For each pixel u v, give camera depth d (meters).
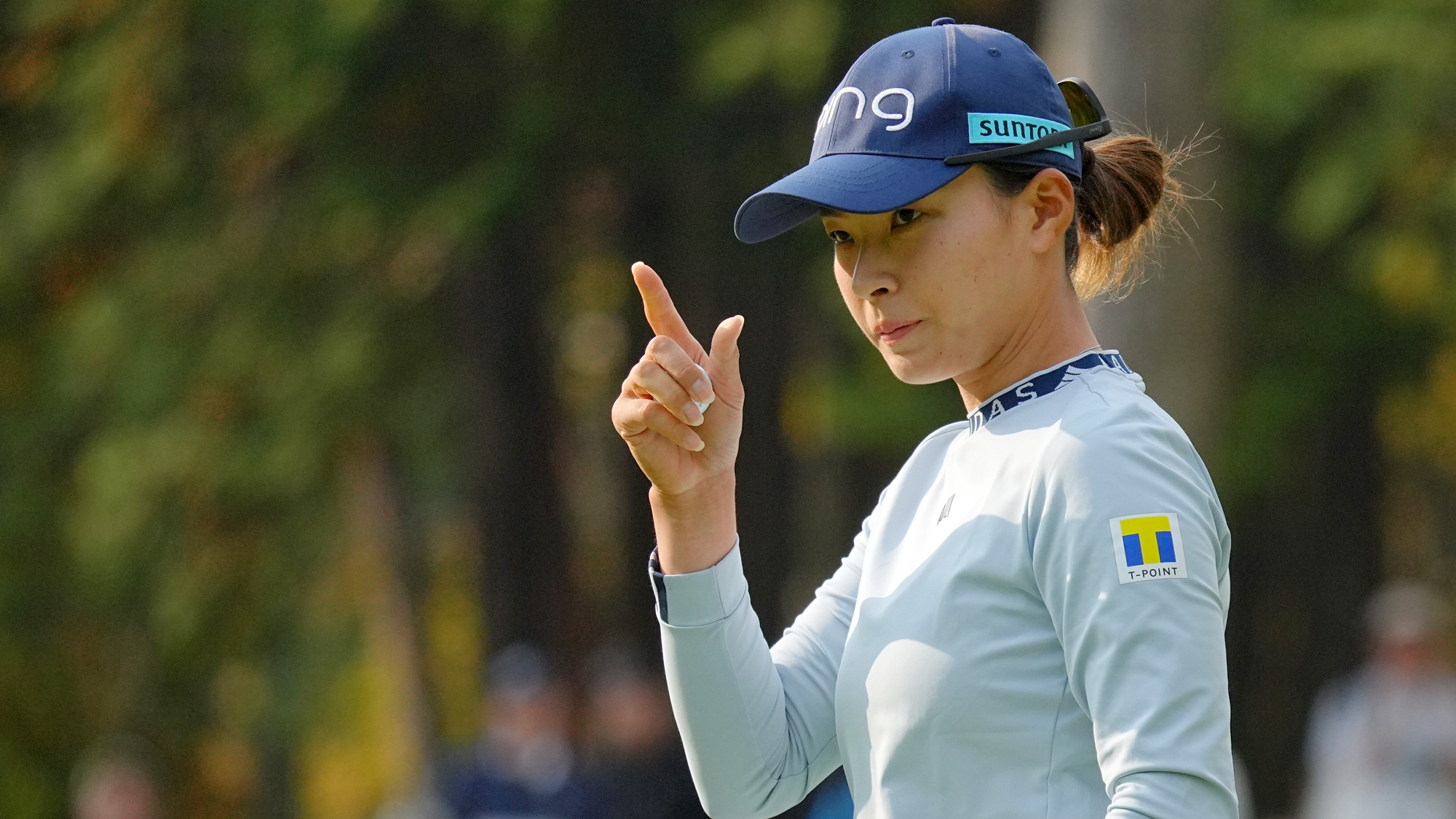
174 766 44.03
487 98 37.00
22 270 40.00
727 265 39.34
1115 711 6.70
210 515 38.38
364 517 42.84
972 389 7.84
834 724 8.44
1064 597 6.90
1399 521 52.12
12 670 43.00
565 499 44.75
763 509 40.72
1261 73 33.50
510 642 43.16
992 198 7.43
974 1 33.59
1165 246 22.30
